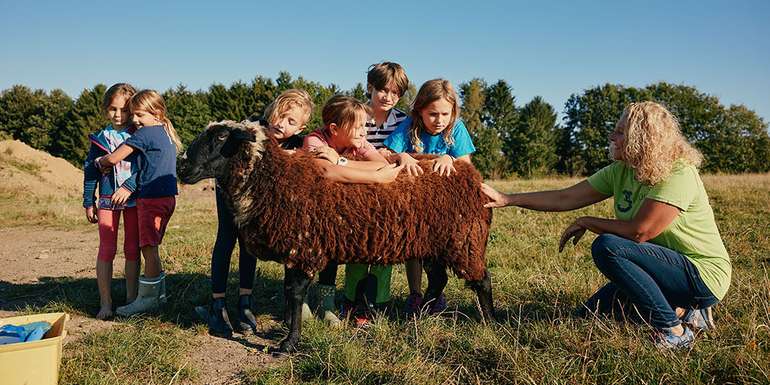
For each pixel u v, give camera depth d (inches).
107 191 197.3
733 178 746.2
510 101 2108.8
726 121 1851.6
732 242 296.0
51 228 449.1
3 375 119.6
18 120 1956.2
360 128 172.7
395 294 213.2
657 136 141.4
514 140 1953.7
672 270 146.7
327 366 140.7
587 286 198.7
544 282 207.2
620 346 137.2
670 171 143.3
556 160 2011.6
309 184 157.0
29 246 360.8
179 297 216.7
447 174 167.8
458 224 165.8
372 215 157.8
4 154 928.9
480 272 170.4
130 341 161.6
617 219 159.9
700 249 146.3
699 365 123.8
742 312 163.0
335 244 158.4
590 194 172.4
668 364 125.3
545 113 2036.2
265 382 135.9
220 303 180.4
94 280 251.0
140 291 198.4
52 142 1868.8
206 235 374.9
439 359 142.7
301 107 183.9
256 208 155.5
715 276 145.5
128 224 201.5
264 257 164.4
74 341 168.4
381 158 172.7
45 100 1951.3
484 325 162.1
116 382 135.3
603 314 161.3
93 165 202.5
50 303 209.0
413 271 196.9
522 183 926.4
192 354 162.1
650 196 144.3
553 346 141.6
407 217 160.1
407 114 204.8
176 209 578.6
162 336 170.7
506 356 136.7
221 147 155.1
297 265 159.6
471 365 138.6
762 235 315.3
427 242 165.0
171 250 311.0
